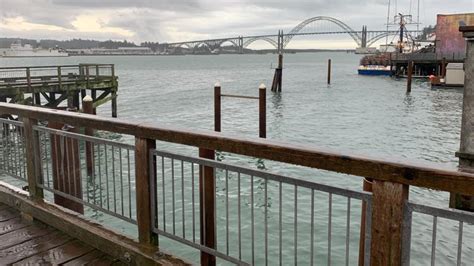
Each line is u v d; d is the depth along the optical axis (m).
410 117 24.50
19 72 23.36
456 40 51.84
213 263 4.30
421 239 7.58
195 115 26.17
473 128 6.83
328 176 11.50
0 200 5.21
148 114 26.92
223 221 8.45
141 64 159.75
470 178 1.99
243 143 2.84
